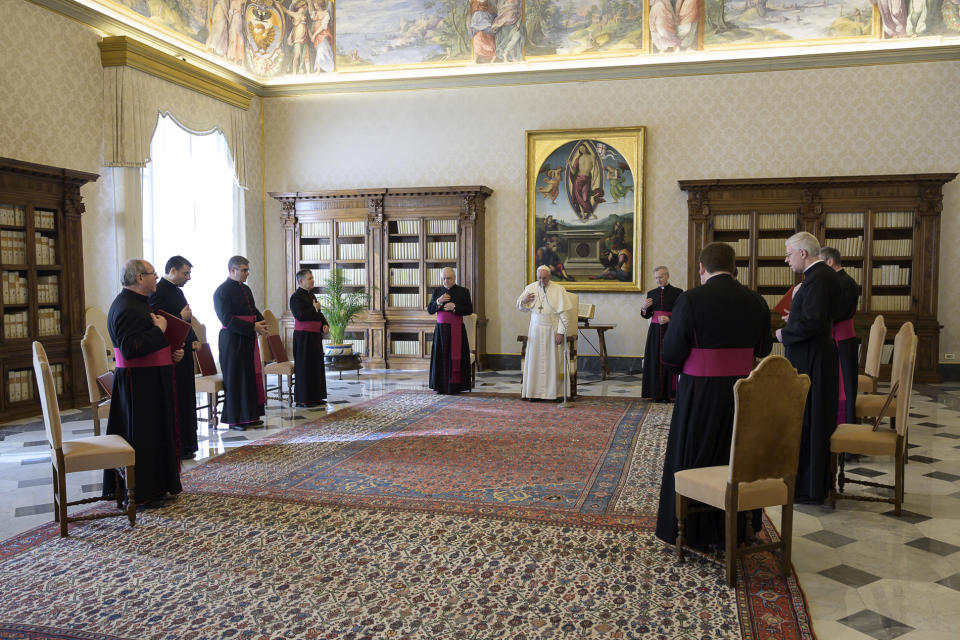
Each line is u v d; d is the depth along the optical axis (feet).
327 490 18.07
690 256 38.75
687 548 13.55
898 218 36.55
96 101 32.09
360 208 42.14
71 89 30.73
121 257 32.96
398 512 16.34
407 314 41.83
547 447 22.48
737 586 12.27
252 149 44.01
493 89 41.93
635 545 14.21
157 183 35.53
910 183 36.11
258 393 26.50
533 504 16.85
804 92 38.17
